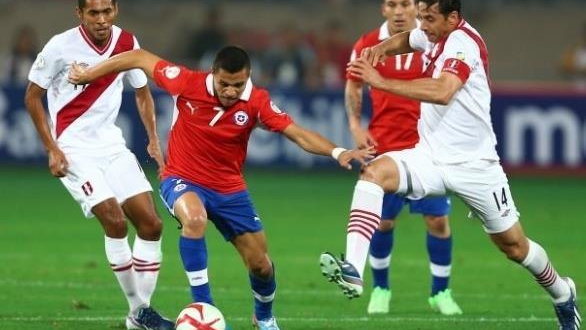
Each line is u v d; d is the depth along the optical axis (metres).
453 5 23.03
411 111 28.97
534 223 49.03
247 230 23.67
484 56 23.44
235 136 23.12
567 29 85.75
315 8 84.62
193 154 23.36
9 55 73.75
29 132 63.66
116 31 25.88
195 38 72.56
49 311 28.27
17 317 27.06
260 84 63.03
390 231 29.12
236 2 84.56
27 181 61.09
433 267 29.19
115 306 29.31
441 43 23.41
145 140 61.81
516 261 24.47
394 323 26.84
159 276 34.75
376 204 22.81
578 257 39.81
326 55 71.88
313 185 61.50
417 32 24.91
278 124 22.80
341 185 61.69
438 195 23.84
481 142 23.67
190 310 21.95
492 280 34.97
